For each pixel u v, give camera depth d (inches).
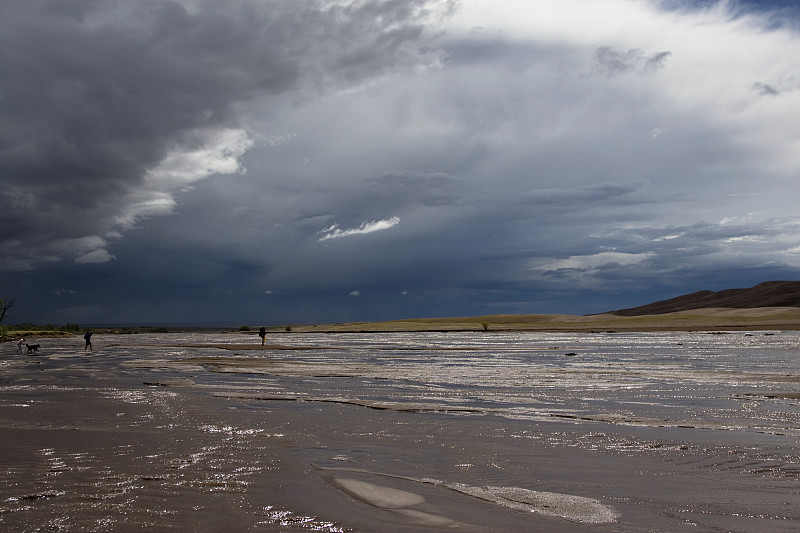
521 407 625.3
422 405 639.8
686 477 347.9
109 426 514.9
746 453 406.9
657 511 285.3
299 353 1728.6
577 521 270.1
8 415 580.4
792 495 312.0
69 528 257.0
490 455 402.6
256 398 701.3
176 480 335.0
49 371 1152.2
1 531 253.4
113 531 253.1
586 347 1902.1
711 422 528.1
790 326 3570.4
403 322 5821.9
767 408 611.2
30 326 4490.7
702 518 275.6
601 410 604.1
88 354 1818.4
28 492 311.0
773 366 1100.5
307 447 427.5
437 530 256.2
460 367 1161.4
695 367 1095.6
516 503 297.1
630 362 1245.7
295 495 306.7
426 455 403.5
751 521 271.7
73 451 412.2
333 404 653.3
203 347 2159.2
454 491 317.4
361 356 1571.1
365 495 308.0
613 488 324.8
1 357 1713.8
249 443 442.0
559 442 445.7
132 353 1843.0
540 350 1755.7
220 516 273.0
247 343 2486.5
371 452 412.2
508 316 6732.3
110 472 352.8
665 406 629.3
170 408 622.8
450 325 4953.3
